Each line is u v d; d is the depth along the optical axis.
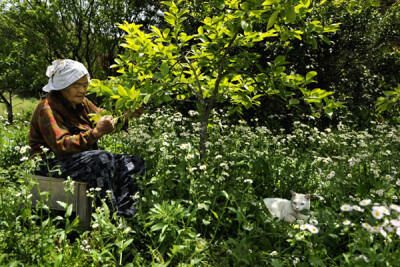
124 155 2.73
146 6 15.03
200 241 2.26
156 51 2.87
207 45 2.81
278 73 2.79
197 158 3.07
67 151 2.36
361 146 4.27
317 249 1.95
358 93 7.38
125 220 2.37
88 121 2.79
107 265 2.01
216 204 2.59
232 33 2.56
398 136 4.73
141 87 2.83
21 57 15.26
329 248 2.08
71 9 16.03
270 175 3.20
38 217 2.08
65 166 2.41
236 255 2.03
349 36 6.69
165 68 2.54
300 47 6.05
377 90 7.52
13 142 3.85
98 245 2.21
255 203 2.60
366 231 1.77
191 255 2.11
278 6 2.20
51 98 2.47
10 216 2.14
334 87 6.81
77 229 2.27
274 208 2.69
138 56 2.83
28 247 1.98
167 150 3.21
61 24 16.67
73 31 17.36
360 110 7.25
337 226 2.06
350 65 7.07
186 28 6.34
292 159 3.81
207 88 3.40
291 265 1.98
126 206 2.51
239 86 3.29
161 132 4.10
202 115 3.12
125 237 2.17
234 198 2.35
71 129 2.58
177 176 2.79
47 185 2.42
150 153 3.29
